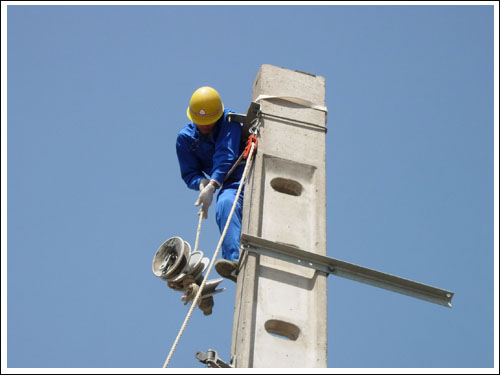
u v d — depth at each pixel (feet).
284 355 28.68
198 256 33.22
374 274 31.42
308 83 37.24
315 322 29.66
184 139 37.50
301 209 33.17
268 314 29.55
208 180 36.37
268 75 36.94
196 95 36.42
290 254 30.73
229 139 35.91
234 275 31.96
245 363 28.12
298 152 34.78
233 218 34.01
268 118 35.40
